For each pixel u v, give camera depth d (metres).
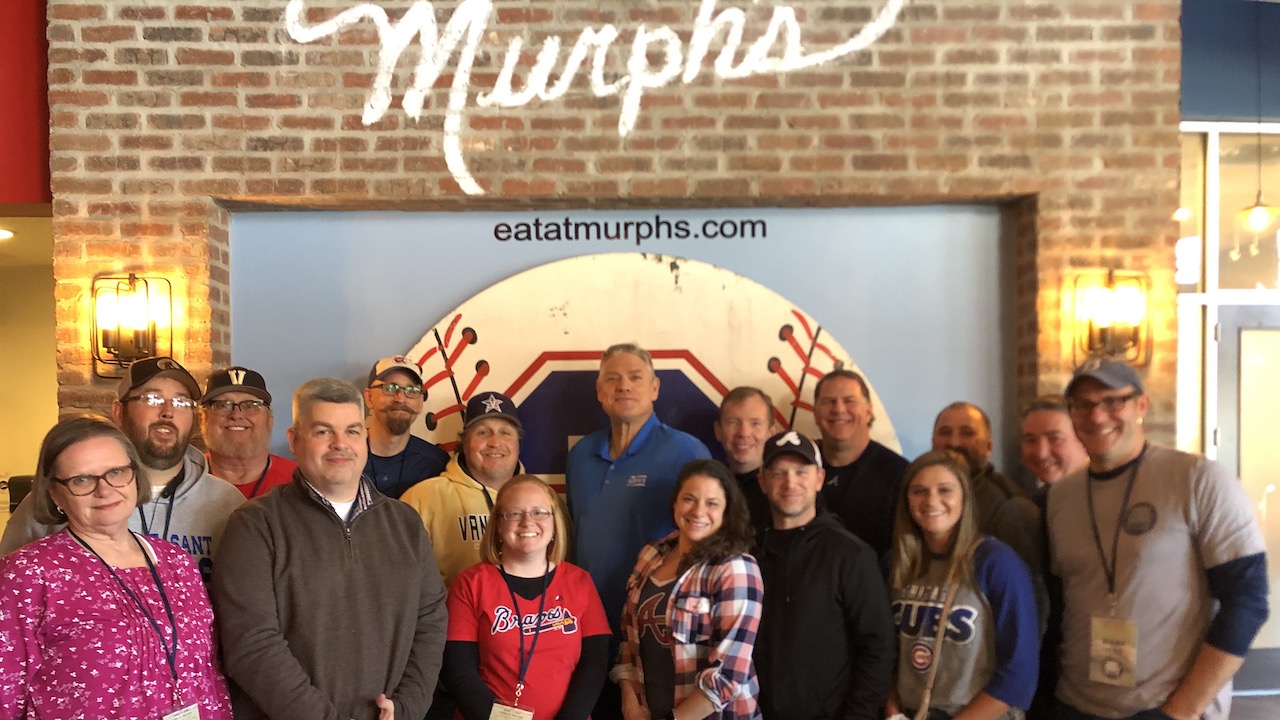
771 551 2.20
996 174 3.00
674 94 2.98
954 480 2.09
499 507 2.23
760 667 2.14
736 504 2.19
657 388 2.76
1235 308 3.90
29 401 5.80
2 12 3.01
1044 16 3.00
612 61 2.98
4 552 1.90
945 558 2.12
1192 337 3.90
